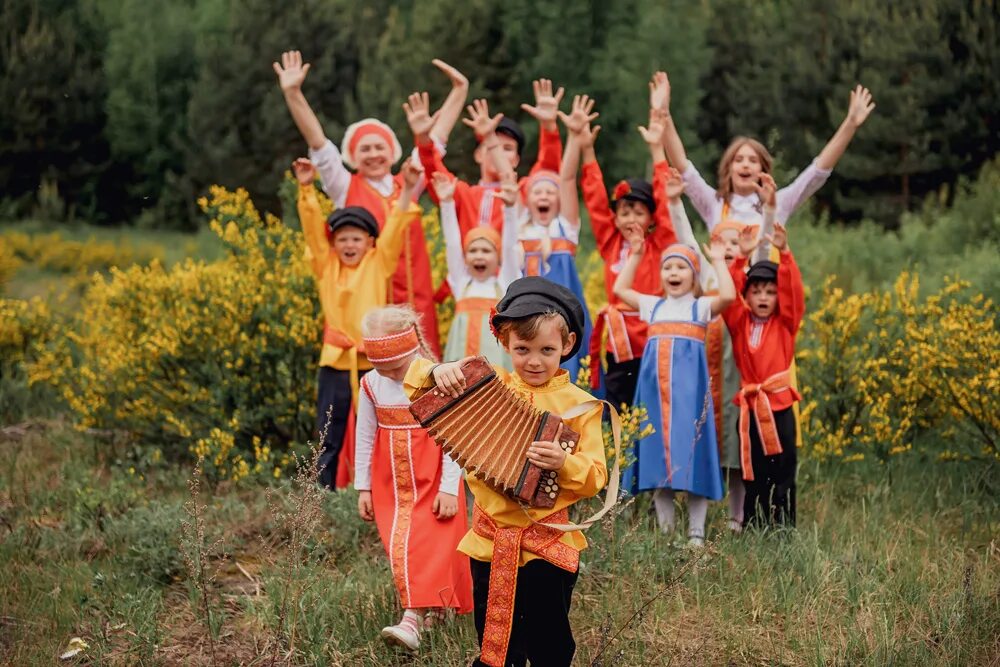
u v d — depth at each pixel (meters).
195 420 7.52
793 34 19.53
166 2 26.56
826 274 11.50
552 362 3.86
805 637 4.69
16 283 15.44
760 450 5.93
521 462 3.65
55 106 23.62
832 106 17.64
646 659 4.49
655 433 5.93
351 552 5.65
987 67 16.59
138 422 7.65
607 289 6.87
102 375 7.85
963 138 16.88
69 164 24.02
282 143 22.09
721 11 21.19
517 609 3.88
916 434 7.61
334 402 6.56
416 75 19.05
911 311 7.41
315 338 7.33
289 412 7.43
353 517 5.77
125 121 24.12
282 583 5.09
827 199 18.33
